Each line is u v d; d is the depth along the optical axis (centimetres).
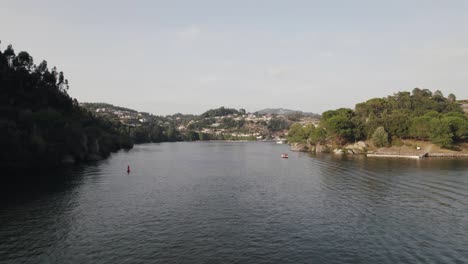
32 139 11075
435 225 4800
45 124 12669
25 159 10631
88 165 12244
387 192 7056
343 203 6122
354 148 18662
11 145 10194
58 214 5338
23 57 18062
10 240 4169
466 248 3934
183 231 4550
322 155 17725
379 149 18025
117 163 13300
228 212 5534
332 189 7475
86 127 18362
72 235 4366
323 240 4203
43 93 16900
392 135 18925
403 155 16450
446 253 3791
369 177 9138
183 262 3541
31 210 5562
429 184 7912
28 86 16662
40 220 5009
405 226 4756
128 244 4053
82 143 14025
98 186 7831
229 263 3519
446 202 6134
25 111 12606
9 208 5678
